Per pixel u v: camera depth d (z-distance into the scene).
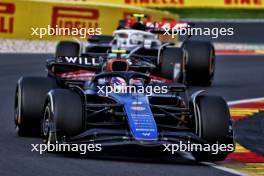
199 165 37.66
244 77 79.88
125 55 62.50
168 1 142.88
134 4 139.62
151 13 106.69
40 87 42.84
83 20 99.56
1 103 57.19
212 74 73.12
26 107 42.44
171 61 62.84
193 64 71.06
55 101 37.38
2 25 96.62
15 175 32.84
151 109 40.84
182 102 42.16
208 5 144.62
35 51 92.44
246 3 146.25
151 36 67.44
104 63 45.59
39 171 33.75
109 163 36.28
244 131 50.62
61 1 98.69
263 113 58.72
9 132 45.12
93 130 37.16
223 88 71.56
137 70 54.66
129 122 37.06
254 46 115.06
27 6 97.19
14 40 96.88
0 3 96.38
